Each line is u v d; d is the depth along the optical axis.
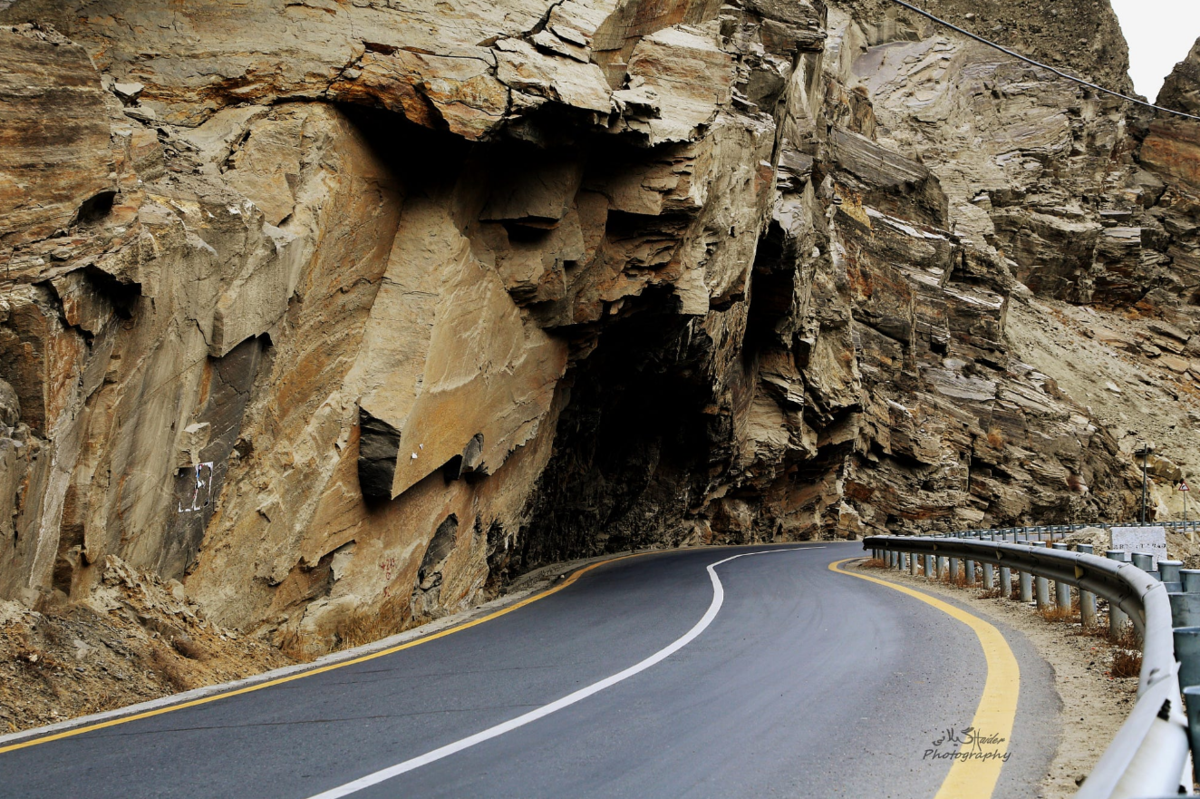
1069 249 93.88
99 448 8.01
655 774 5.04
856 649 8.85
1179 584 8.30
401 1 12.17
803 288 34.31
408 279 12.36
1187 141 107.06
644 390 25.73
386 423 11.55
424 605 13.74
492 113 11.99
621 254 16.91
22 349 7.17
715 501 37.56
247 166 10.43
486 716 6.43
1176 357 92.38
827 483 45.22
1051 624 10.29
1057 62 114.31
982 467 55.19
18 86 7.50
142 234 8.09
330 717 6.54
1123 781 2.76
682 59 16.72
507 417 15.48
